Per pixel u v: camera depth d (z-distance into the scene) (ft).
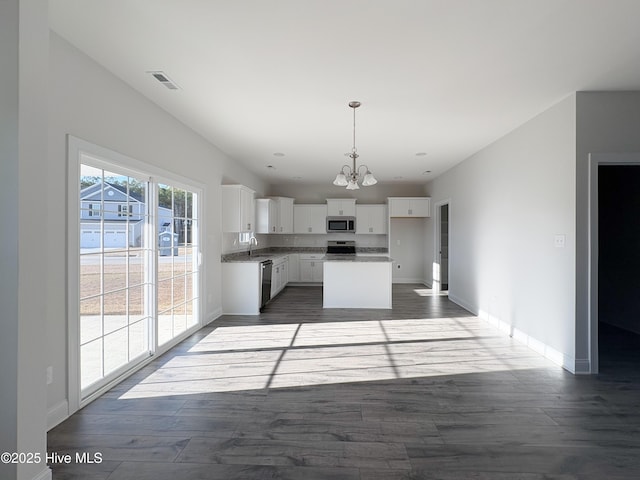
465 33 7.55
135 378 10.20
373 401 8.80
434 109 12.00
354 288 19.94
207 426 7.64
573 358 10.67
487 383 9.87
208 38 7.79
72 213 8.11
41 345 5.46
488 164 16.62
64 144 7.92
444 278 27.43
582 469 6.24
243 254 22.07
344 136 15.28
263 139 15.78
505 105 11.69
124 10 6.79
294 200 29.78
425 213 27.58
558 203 11.39
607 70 9.22
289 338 14.08
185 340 13.79
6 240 5.08
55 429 7.50
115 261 10.02
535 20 7.08
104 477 6.01
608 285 16.93
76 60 8.21
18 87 5.08
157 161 11.80
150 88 10.41
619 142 10.51
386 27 7.34
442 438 7.20
